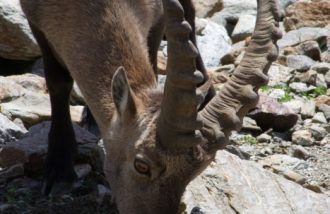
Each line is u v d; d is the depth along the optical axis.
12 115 9.76
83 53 7.35
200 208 7.64
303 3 13.09
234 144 9.73
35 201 8.16
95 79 7.21
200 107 6.88
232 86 6.57
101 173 8.61
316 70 11.66
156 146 6.43
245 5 13.40
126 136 6.71
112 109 7.02
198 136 6.30
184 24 5.84
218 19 13.29
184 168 6.41
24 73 11.43
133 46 7.24
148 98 6.80
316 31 12.61
